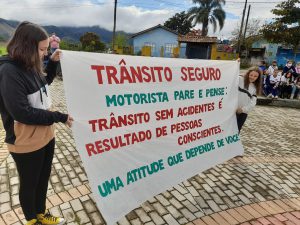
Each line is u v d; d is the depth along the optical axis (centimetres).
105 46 4066
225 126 392
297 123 844
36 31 198
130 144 274
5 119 212
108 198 254
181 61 317
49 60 247
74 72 232
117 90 259
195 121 342
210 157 370
